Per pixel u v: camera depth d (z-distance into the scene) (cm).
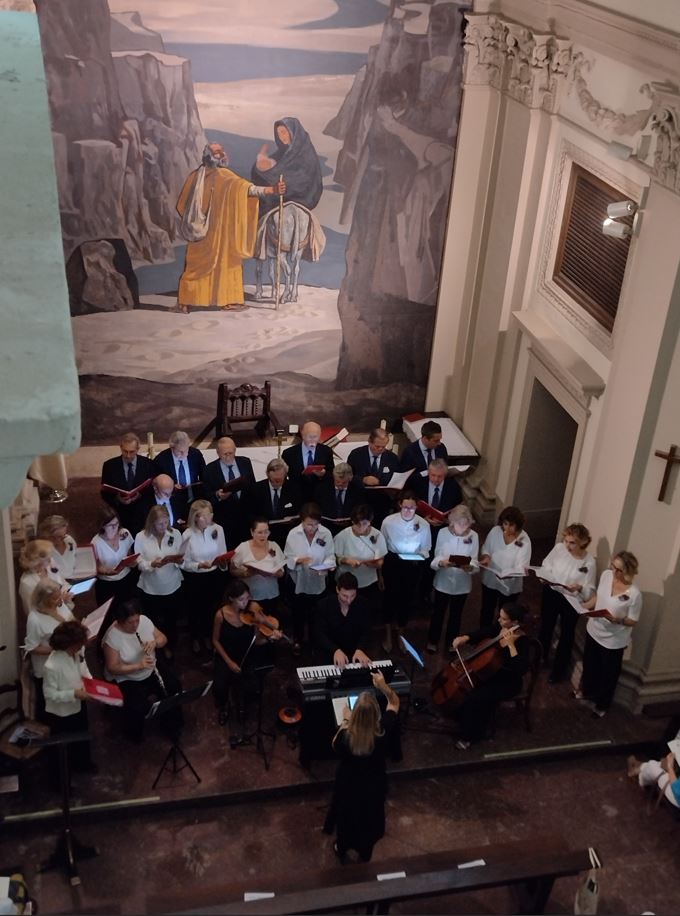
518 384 1103
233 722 880
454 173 1116
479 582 1102
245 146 1063
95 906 698
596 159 927
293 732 871
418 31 1039
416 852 792
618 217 852
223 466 1000
